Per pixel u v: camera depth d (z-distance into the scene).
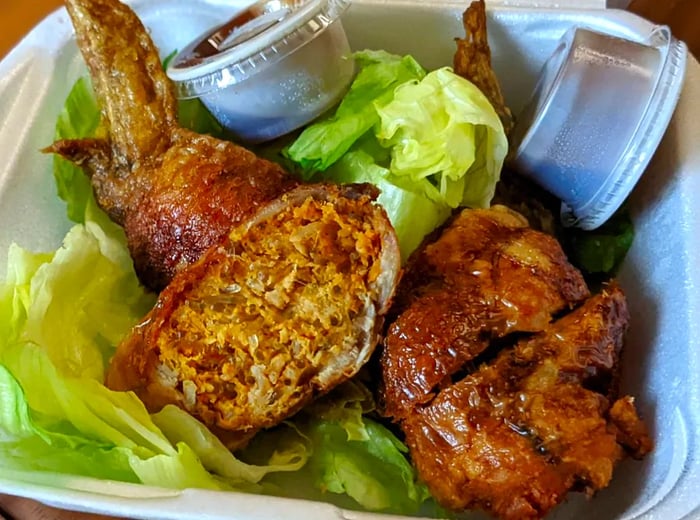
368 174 0.20
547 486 0.15
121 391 0.17
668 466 0.15
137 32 0.20
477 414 0.15
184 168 0.19
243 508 0.14
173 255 0.18
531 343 0.16
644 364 0.17
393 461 0.18
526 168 0.20
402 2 0.22
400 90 0.20
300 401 0.16
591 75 0.18
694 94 0.18
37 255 0.18
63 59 0.22
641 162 0.18
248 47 0.19
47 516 0.17
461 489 0.15
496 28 0.22
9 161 0.20
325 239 0.16
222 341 0.16
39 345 0.16
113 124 0.20
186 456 0.15
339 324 0.16
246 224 0.16
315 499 0.18
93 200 0.21
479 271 0.17
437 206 0.20
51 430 0.16
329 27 0.20
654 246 0.18
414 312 0.16
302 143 0.20
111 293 0.19
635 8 0.23
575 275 0.17
